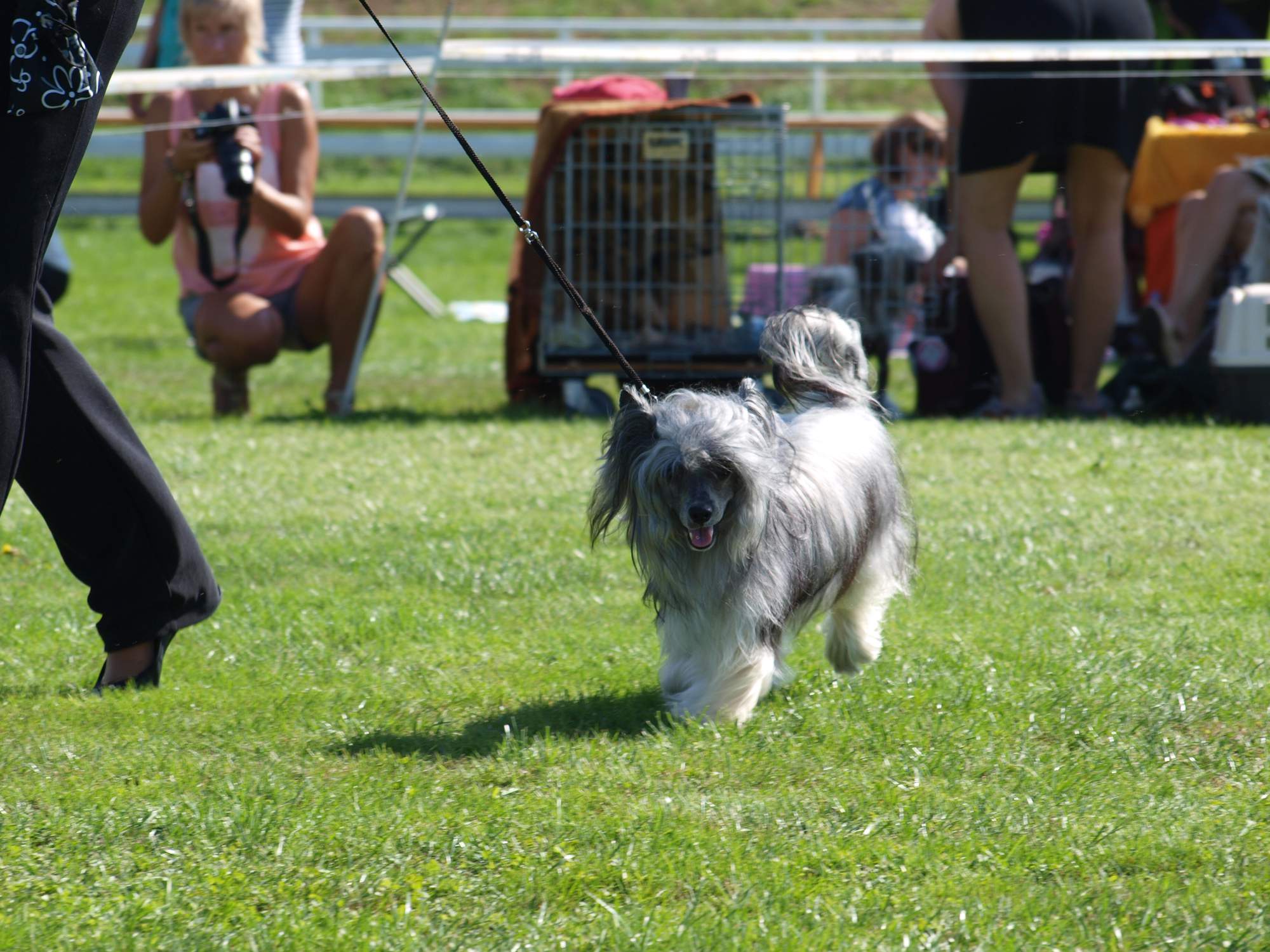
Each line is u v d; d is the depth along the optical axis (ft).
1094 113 45.32
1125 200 54.29
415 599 28.22
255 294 49.39
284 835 16.89
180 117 49.88
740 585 20.44
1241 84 61.72
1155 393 49.60
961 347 49.26
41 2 18.65
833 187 85.20
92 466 21.67
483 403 53.72
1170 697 21.48
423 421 48.98
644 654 24.63
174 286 91.20
